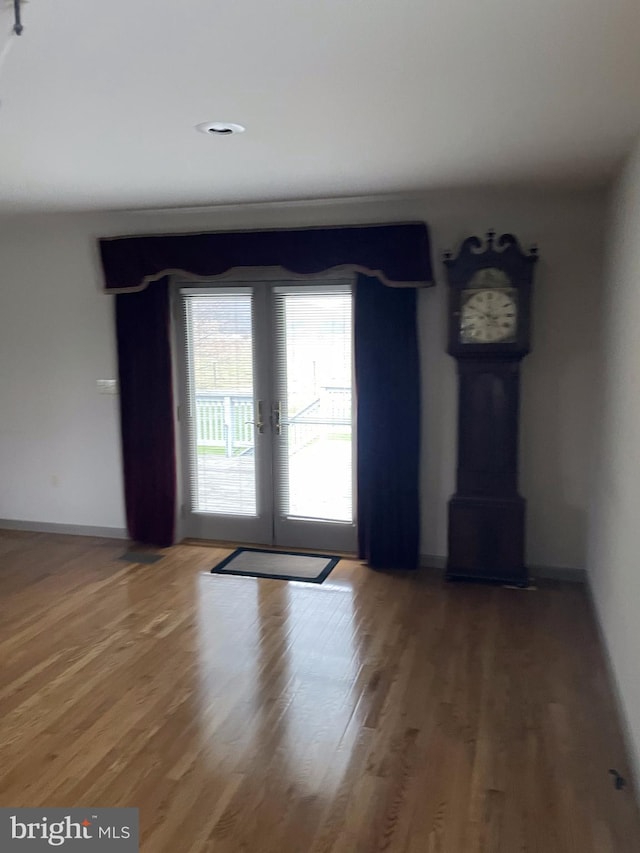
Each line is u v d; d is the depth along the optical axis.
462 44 1.90
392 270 4.11
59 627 3.55
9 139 2.81
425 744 2.55
